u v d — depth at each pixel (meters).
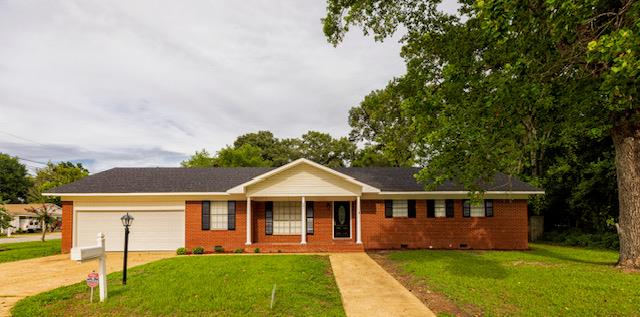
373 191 17.75
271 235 19.17
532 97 9.44
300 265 12.10
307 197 18.36
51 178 65.06
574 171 21.81
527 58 9.12
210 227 18.31
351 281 10.30
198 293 8.41
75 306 7.68
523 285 9.01
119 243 18.12
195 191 18.09
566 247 19.42
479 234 18.45
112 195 17.94
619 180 11.23
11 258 16.03
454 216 18.56
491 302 7.74
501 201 18.62
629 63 6.16
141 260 15.18
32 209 30.95
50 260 15.55
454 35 14.20
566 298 7.83
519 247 18.27
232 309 7.33
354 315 7.16
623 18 8.19
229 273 10.69
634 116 10.55
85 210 18.19
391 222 18.61
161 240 18.31
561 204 23.81
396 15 14.82
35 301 8.04
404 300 8.26
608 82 7.47
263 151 52.66
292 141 54.47
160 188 18.39
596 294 8.09
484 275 10.35
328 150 50.62
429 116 12.40
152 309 7.35
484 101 9.99
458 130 10.56
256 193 17.88
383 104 32.91
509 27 7.63
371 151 41.06
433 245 18.45
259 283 9.26
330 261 13.98
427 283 9.68
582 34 9.02
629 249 10.89
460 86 11.45
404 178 20.33
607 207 20.61
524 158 23.36
